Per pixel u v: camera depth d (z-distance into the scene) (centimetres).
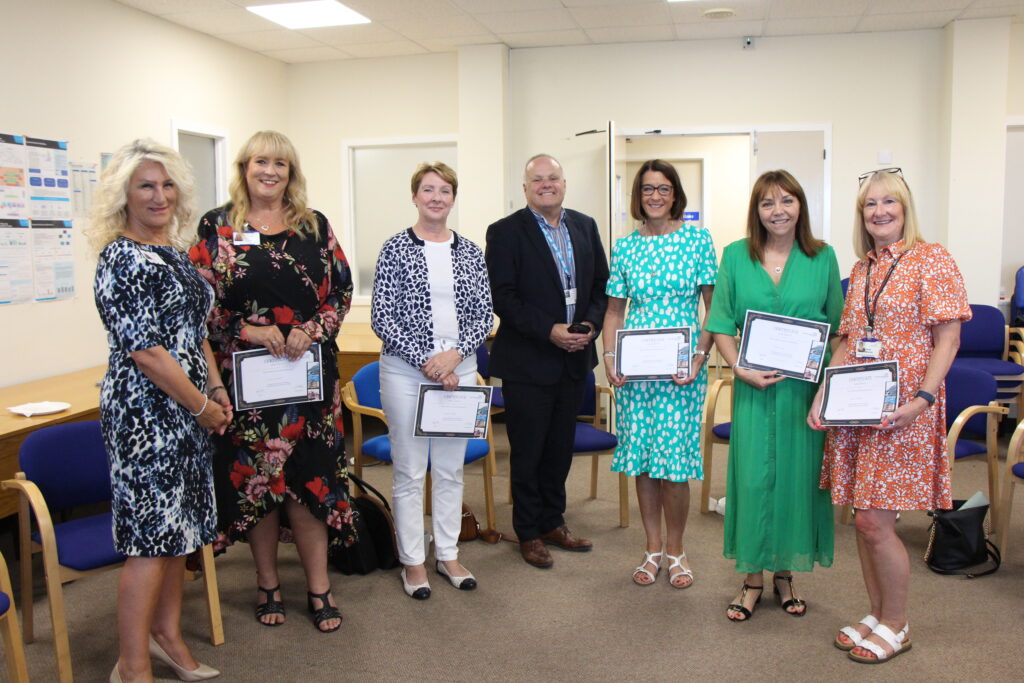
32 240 433
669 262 285
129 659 215
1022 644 254
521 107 642
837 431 247
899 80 591
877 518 239
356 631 270
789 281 259
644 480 303
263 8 513
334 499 264
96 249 211
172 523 211
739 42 607
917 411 226
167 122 539
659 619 276
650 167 283
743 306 265
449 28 571
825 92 601
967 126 567
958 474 448
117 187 206
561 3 512
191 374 214
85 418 357
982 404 346
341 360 525
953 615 275
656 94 621
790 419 259
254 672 244
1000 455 483
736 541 273
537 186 307
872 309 238
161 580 218
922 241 239
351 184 686
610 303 304
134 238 213
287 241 254
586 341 305
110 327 203
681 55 615
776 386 259
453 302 283
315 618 272
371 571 320
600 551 341
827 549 271
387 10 524
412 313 279
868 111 598
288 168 256
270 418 251
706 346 286
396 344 276
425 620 278
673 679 238
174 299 207
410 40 604
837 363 255
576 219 327
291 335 248
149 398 209
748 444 264
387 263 282
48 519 231
